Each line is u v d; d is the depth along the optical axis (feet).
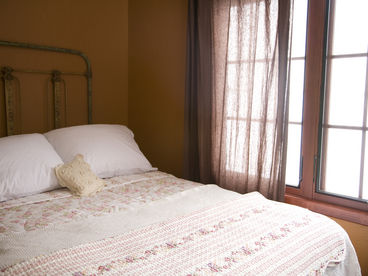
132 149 8.59
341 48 7.00
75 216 5.52
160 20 10.03
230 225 5.13
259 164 7.73
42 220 5.32
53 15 9.14
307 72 7.42
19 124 8.76
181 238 4.64
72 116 9.80
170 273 3.74
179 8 9.46
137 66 10.84
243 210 5.79
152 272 3.75
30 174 6.59
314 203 7.30
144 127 10.86
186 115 9.18
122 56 10.94
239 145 8.12
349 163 7.11
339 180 7.28
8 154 6.63
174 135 10.03
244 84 7.94
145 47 10.54
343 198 7.14
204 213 5.57
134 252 4.20
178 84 9.75
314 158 7.47
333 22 7.05
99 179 7.29
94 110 10.34
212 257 4.12
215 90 8.52
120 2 10.73
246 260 4.09
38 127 9.13
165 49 9.98
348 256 5.24
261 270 3.90
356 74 6.85
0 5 8.17
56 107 9.34
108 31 10.46
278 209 5.92
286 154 7.36
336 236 5.08
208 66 8.65
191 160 9.27
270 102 7.46
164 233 4.78
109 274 3.67
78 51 9.70
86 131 8.30
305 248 4.54
